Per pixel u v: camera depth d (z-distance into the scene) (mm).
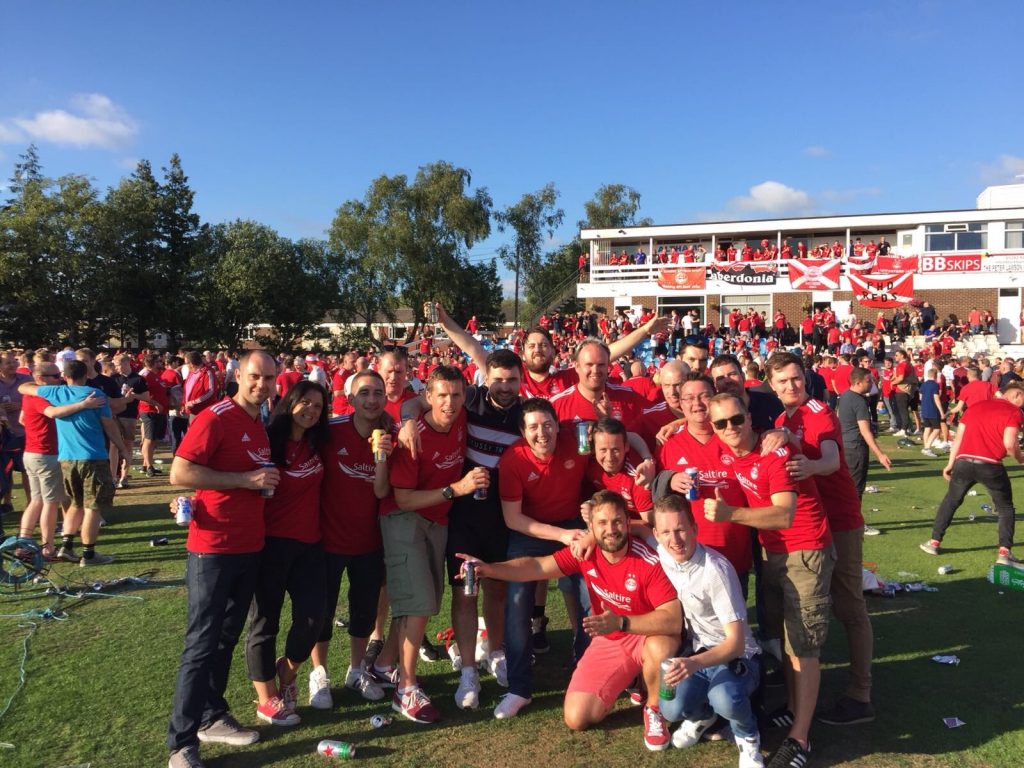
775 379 4102
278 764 3439
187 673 3373
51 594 5875
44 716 3836
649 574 3650
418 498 3916
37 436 6738
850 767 3375
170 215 42156
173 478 3391
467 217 43156
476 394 4430
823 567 3479
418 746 3613
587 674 3807
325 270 46344
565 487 4160
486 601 4590
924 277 30234
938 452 13930
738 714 3305
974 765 3373
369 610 4227
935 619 5246
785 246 33219
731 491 3756
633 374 10383
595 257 35156
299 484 3820
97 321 38562
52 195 36562
